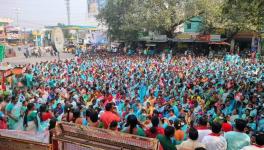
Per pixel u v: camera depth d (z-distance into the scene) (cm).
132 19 4550
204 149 546
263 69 2512
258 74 2270
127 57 3962
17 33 9744
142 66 2775
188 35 4859
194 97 1473
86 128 564
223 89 1620
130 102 1280
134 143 516
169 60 3331
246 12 1908
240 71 2456
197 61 3167
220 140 613
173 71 2389
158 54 4703
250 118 1075
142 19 4422
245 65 2817
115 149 527
